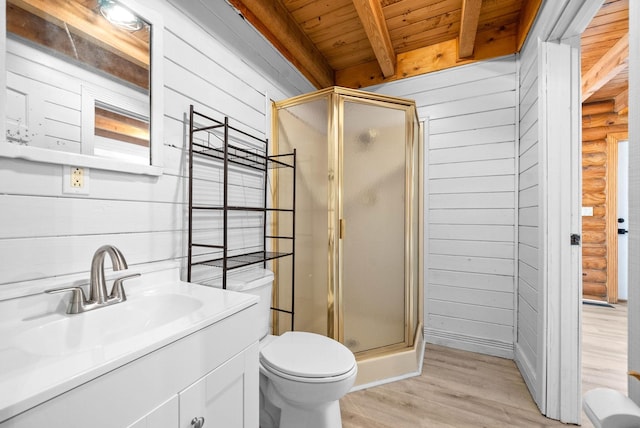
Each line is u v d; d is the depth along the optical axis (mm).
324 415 1264
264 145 1941
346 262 1831
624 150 3486
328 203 1800
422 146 2498
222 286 1343
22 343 738
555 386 1505
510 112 2205
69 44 948
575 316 1485
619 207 3527
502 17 2141
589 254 3594
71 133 947
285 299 1982
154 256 1220
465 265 2338
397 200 1985
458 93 2389
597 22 1994
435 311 2436
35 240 874
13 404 463
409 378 1866
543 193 1565
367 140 1894
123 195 1108
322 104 1850
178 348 750
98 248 1005
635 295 640
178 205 1331
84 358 607
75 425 545
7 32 809
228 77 1635
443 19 2156
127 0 1107
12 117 814
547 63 1562
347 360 1288
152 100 1189
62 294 909
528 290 1886
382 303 1934
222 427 898
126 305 984
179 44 1343
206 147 1393
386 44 2240
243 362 994
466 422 1470
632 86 662
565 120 1520
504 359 2146
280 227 2014
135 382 647
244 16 1749
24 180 851
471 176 2330
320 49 2539
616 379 1849
